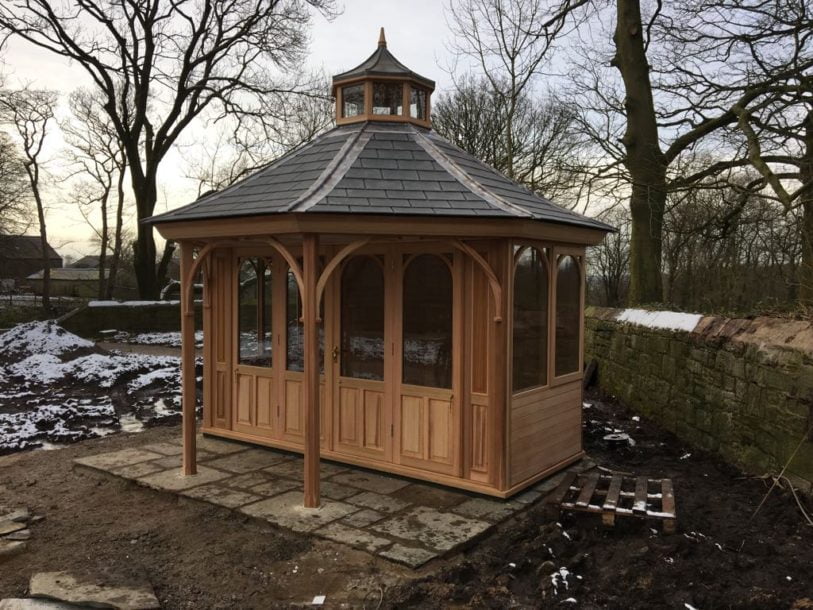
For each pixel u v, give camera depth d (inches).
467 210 193.9
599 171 448.5
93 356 527.5
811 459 191.3
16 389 426.3
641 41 453.7
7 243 1237.7
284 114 889.5
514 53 527.8
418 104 264.1
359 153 230.7
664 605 140.3
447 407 216.2
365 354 235.6
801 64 376.2
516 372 213.3
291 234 195.3
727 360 247.6
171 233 224.2
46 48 770.2
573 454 251.0
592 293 1003.9
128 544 179.6
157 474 231.8
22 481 235.3
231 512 198.2
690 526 180.4
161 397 411.8
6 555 170.1
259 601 148.9
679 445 281.3
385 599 147.7
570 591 147.9
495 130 788.0
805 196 355.6
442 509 197.6
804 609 135.3
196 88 854.5
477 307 210.1
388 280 227.0
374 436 234.2
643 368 341.4
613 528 180.5
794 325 216.2
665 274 704.4
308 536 179.9
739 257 606.5
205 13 834.2
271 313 262.4
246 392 271.1
